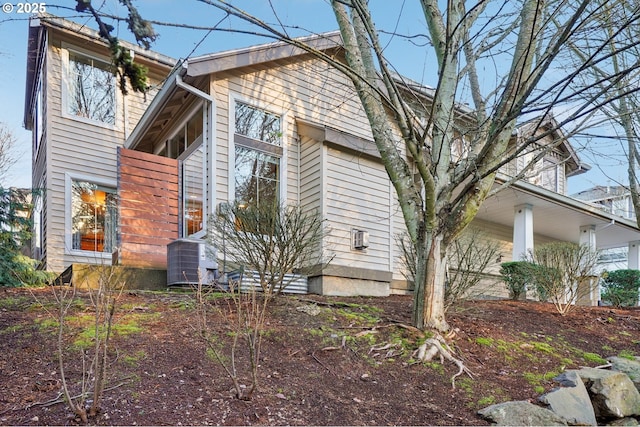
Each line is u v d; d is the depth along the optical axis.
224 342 4.11
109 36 2.08
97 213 9.98
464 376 4.26
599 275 8.73
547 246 8.65
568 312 7.29
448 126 5.35
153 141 10.45
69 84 9.88
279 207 6.16
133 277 7.07
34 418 2.64
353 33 5.55
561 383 4.30
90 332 4.00
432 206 4.84
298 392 3.44
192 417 2.84
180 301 5.33
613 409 4.15
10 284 6.40
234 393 3.23
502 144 5.04
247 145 8.05
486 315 6.43
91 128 10.08
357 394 3.62
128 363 3.48
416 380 4.06
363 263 8.49
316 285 7.87
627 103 6.77
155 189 8.53
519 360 4.87
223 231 5.85
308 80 9.02
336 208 8.24
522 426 3.42
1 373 3.23
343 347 4.45
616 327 6.71
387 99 4.58
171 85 7.58
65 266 9.27
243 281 6.36
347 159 8.57
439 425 3.29
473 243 7.72
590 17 4.64
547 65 3.96
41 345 3.73
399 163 5.42
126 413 2.78
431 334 4.78
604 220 12.35
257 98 8.24
